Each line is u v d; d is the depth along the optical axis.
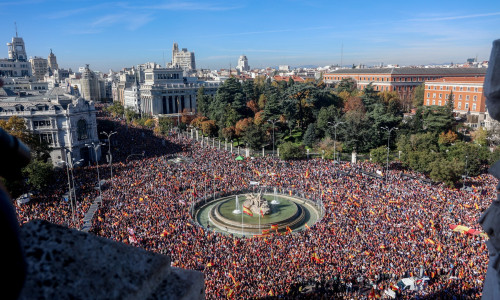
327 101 136.12
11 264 3.12
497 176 5.82
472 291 33.72
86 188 71.25
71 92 136.25
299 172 83.12
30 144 81.25
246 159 94.88
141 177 77.12
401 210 56.97
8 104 103.25
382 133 112.50
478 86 128.50
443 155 85.00
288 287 36.47
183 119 158.50
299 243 47.19
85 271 4.12
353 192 67.56
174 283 4.75
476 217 53.03
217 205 69.94
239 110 145.12
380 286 36.84
